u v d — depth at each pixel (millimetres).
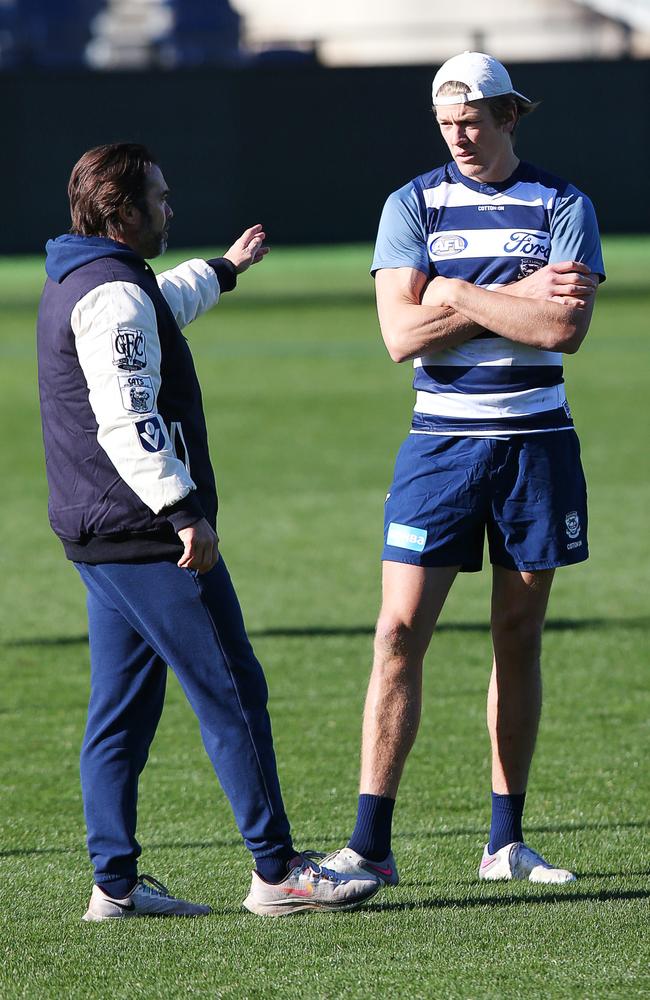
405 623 13297
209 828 16109
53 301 12227
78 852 15211
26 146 112625
